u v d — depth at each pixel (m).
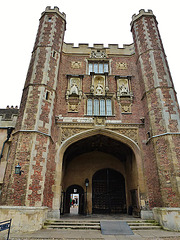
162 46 15.80
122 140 13.61
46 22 16.45
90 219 11.19
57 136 13.31
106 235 8.20
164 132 11.70
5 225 6.68
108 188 16.86
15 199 9.37
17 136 11.12
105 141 15.38
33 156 10.50
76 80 16.02
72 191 17.23
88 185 16.97
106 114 14.58
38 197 9.86
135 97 15.15
